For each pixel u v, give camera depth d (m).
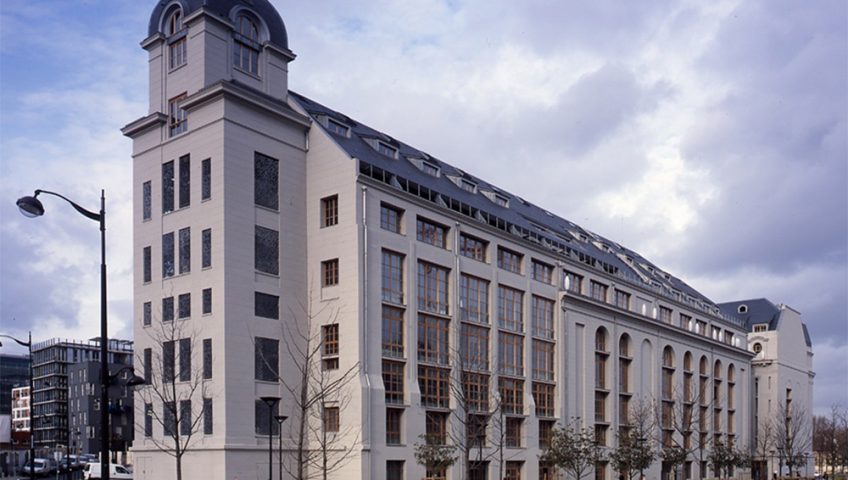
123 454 89.56
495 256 58.38
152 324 47.44
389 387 47.88
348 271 47.03
